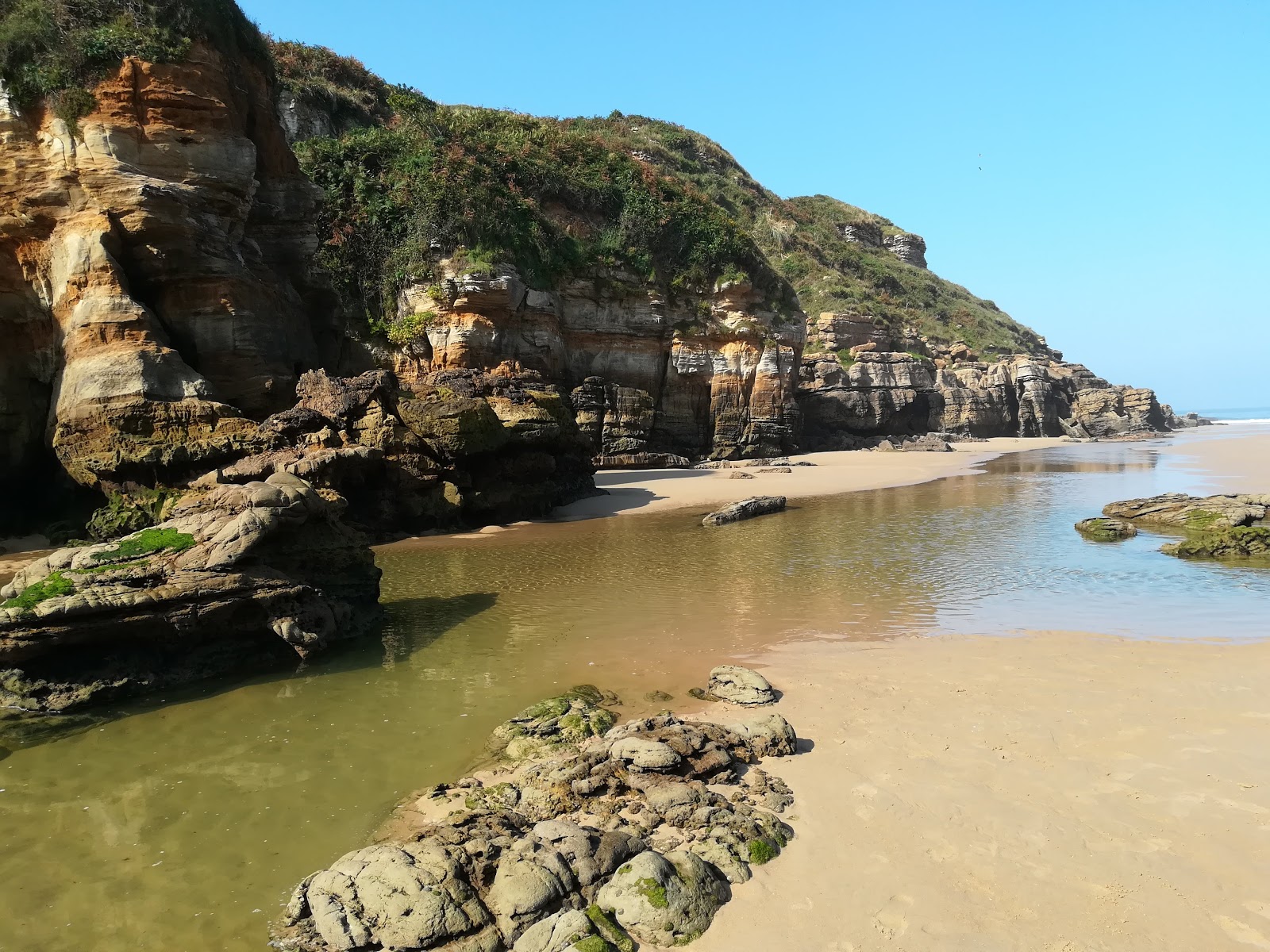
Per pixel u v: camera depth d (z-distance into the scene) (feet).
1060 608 49.39
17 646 34.53
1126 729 30.45
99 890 22.36
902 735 30.53
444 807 26.30
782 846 23.20
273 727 33.47
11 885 22.68
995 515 90.58
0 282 80.43
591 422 153.48
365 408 84.48
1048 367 291.58
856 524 85.97
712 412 173.47
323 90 172.14
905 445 204.23
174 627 38.14
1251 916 19.54
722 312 175.11
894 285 342.44
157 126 82.58
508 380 106.22
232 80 91.40
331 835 25.02
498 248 141.38
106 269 77.61
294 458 74.54
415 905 20.03
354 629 46.16
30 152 79.61
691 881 20.93
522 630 47.03
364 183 147.23
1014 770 27.37
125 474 75.61
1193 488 112.27
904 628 45.78
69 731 33.45
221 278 86.33
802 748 29.60
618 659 41.27
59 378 79.05
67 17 80.69
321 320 108.17
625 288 161.79
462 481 88.58
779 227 322.34
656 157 302.45
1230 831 23.22
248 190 90.17
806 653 41.42
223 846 24.58
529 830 24.00
